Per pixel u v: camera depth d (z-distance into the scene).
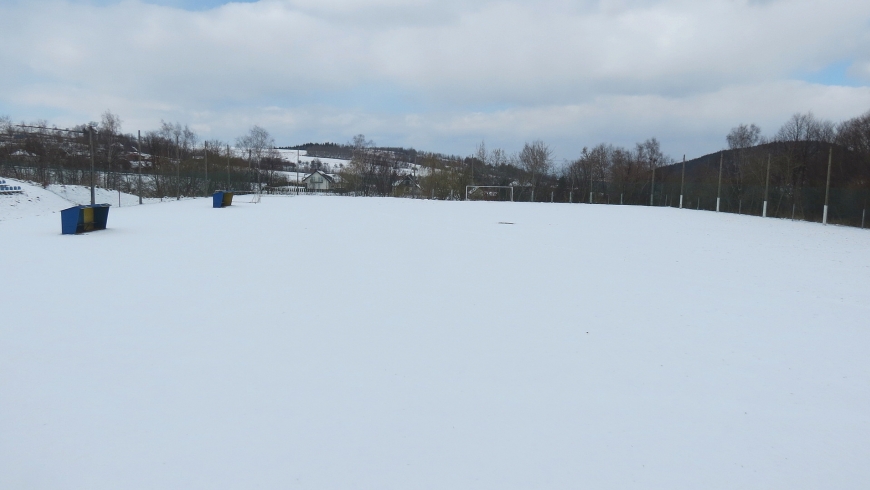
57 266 8.16
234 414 3.38
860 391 3.92
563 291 7.02
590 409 3.55
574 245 11.73
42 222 14.98
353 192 53.53
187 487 2.63
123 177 40.62
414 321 5.48
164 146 53.28
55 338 4.76
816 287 7.61
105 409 3.41
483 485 2.69
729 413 3.53
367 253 9.91
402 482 2.70
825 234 16.50
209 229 13.71
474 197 49.06
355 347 4.66
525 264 9.05
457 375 4.07
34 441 3.02
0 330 4.96
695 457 2.99
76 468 2.77
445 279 7.64
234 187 45.53
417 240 12.02
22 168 34.72
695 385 3.97
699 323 5.62
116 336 4.84
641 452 3.03
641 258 10.02
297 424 3.27
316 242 11.36
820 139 41.69
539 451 3.02
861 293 7.23
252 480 2.69
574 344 4.85
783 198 33.53
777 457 3.01
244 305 6.01
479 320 5.57
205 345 4.64
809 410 3.60
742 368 4.34
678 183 41.72
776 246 12.59
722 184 39.59
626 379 4.06
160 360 4.27
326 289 6.86
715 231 16.16
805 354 4.71
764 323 5.66
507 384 3.92
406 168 71.62
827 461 2.98
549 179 50.81
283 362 4.28
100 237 11.73
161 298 6.26
